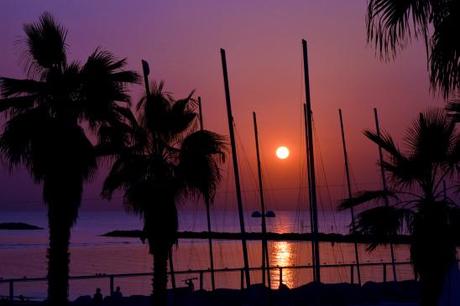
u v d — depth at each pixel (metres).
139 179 19.47
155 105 19.69
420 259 15.43
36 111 17.72
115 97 18.28
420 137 15.84
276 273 52.25
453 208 15.52
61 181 17.86
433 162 15.85
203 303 22.75
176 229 19.62
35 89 18.03
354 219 15.72
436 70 6.80
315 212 27.59
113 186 19.59
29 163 17.94
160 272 19.52
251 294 23.89
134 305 21.31
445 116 15.79
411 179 16.05
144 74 20.00
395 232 15.46
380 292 24.52
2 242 140.00
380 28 7.22
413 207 15.85
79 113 18.39
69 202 18.02
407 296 24.38
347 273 51.91
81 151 18.06
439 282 15.47
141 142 19.77
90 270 74.88
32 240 151.12
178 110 19.73
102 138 19.00
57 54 18.16
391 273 43.75
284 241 123.81
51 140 17.59
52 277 18.03
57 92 18.02
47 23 18.19
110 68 18.31
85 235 176.88
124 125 19.14
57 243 18.03
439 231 15.30
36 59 18.22
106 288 41.91
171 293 22.94
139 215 19.73
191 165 19.30
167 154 20.06
